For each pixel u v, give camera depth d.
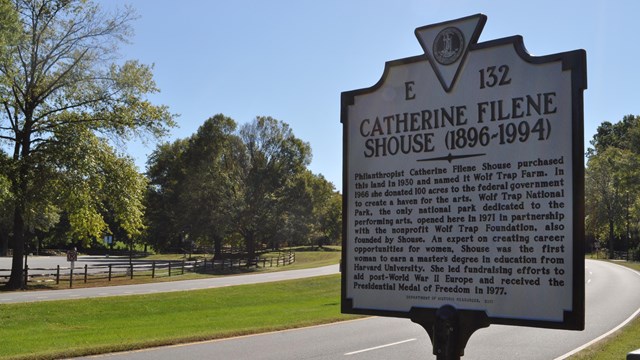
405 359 12.24
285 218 73.44
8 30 26.66
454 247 5.78
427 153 5.98
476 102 5.75
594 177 83.94
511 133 5.55
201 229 71.00
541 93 5.44
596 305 24.12
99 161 32.38
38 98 31.81
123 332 15.92
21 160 30.55
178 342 14.30
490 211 5.61
